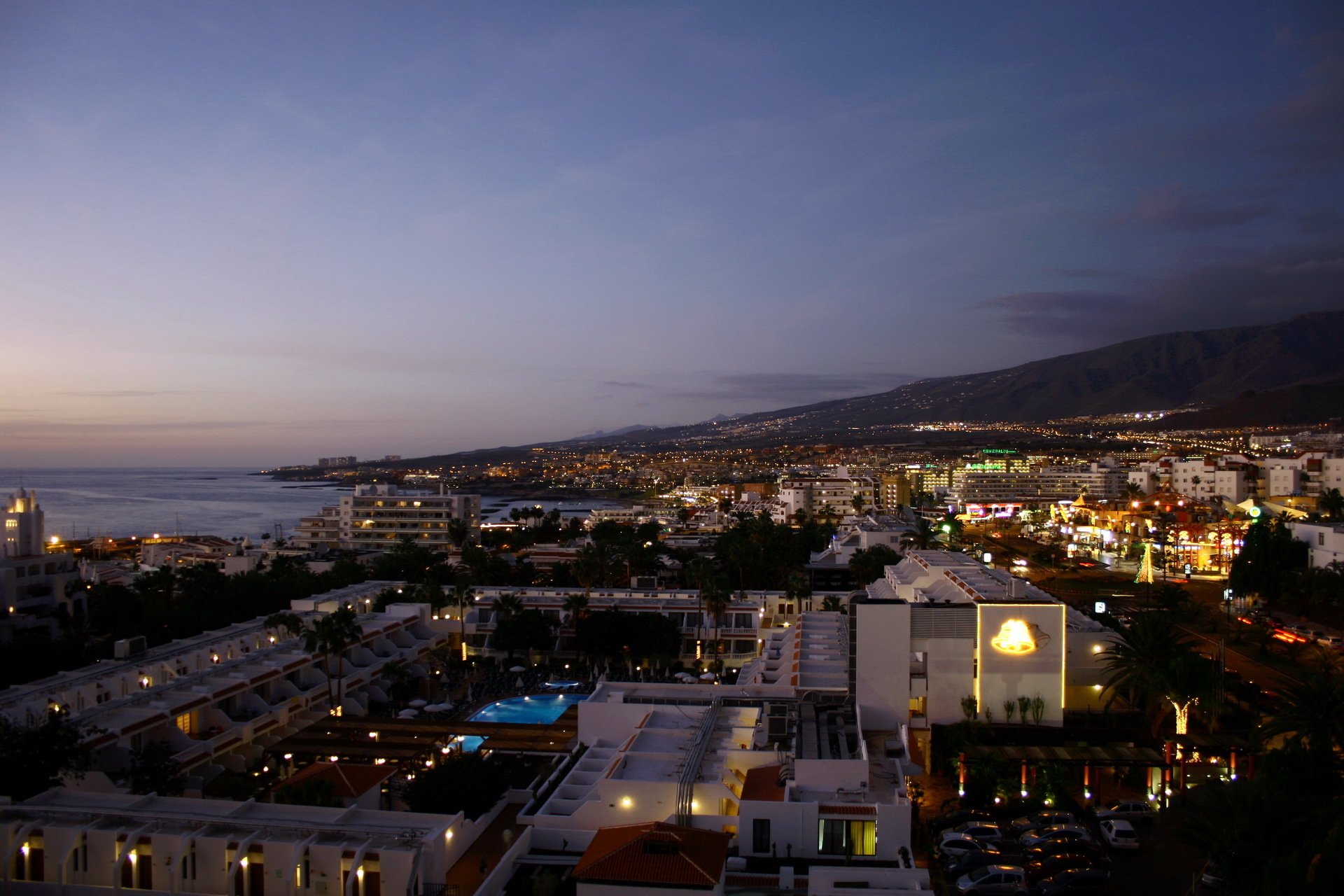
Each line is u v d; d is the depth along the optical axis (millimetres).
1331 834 37344
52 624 122875
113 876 48562
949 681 71938
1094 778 65500
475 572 152250
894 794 53844
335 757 75625
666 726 68062
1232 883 44625
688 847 44312
